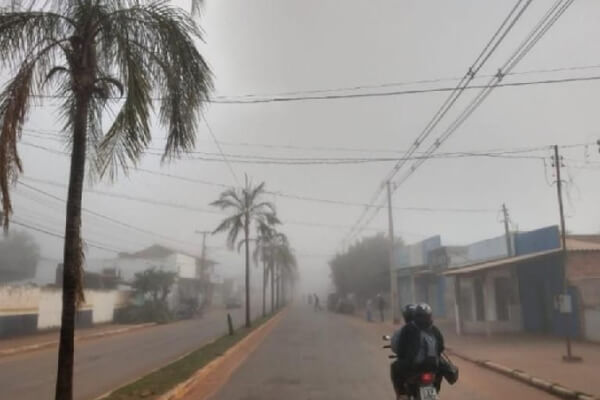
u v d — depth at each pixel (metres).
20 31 7.70
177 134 8.28
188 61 8.05
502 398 10.65
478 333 25.38
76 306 7.56
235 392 11.49
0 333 27.34
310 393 11.27
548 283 23.64
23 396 11.61
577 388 10.84
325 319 44.56
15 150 7.13
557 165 18.39
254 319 44.00
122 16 7.94
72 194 7.69
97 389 12.52
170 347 23.30
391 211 36.75
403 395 7.60
